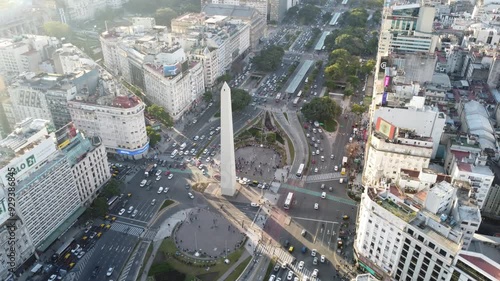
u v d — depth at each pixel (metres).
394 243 176.12
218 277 196.75
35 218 198.25
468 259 154.38
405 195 182.25
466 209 169.38
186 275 197.50
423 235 163.12
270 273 199.00
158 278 195.12
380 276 189.25
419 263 169.75
